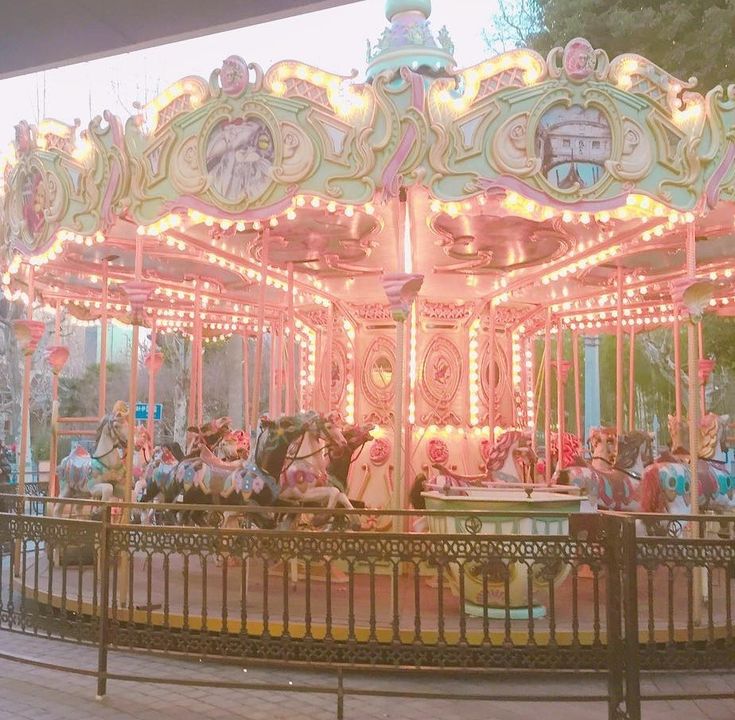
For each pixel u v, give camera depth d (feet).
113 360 127.75
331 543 16.81
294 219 27.35
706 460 33.19
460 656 16.16
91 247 32.83
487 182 22.43
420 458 34.12
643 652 16.07
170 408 114.01
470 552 16.34
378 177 22.62
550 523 22.71
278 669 19.95
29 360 30.58
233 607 22.61
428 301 36.76
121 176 25.11
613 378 101.60
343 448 27.37
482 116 22.47
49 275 38.42
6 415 96.68
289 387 33.27
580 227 27.89
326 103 22.90
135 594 24.63
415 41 29.35
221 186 23.79
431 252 31.55
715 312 47.11
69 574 29.50
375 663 16.34
